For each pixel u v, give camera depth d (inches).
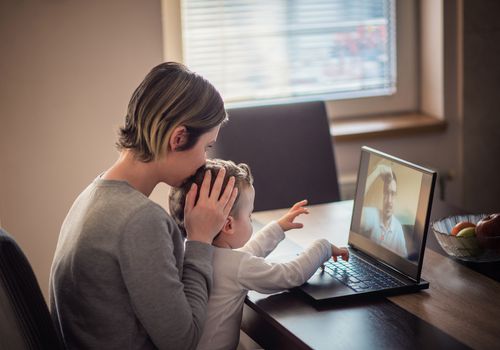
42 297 56.6
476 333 55.8
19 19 103.4
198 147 59.1
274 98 130.2
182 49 122.2
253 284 62.1
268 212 89.5
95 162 110.1
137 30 108.0
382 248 69.2
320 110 101.6
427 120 132.2
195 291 58.0
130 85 109.3
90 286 55.9
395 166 68.1
